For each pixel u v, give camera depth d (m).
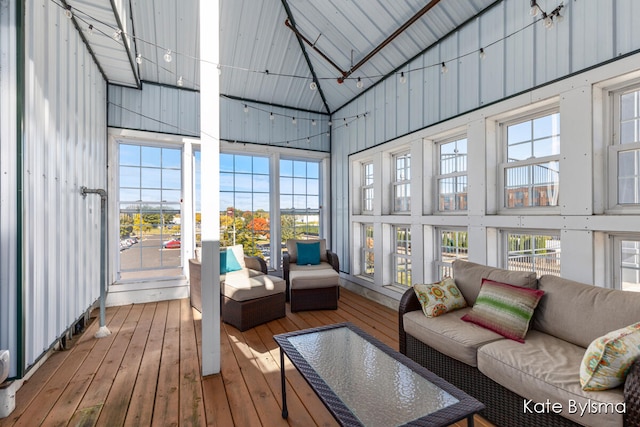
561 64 2.20
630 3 1.87
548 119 2.46
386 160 4.13
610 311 1.58
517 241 2.69
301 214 5.36
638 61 1.83
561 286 1.86
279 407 1.85
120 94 3.99
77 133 2.83
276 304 3.43
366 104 4.41
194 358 2.48
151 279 4.17
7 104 1.79
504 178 2.77
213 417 1.76
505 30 2.56
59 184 2.39
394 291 3.87
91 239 3.26
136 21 3.52
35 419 1.74
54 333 2.29
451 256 3.34
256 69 4.40
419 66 3.44
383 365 1.59
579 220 2.13
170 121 4.27
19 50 1.82
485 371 1.66
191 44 3.92
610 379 1.23
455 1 2.82
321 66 4.41
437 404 1.25
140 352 2.59
